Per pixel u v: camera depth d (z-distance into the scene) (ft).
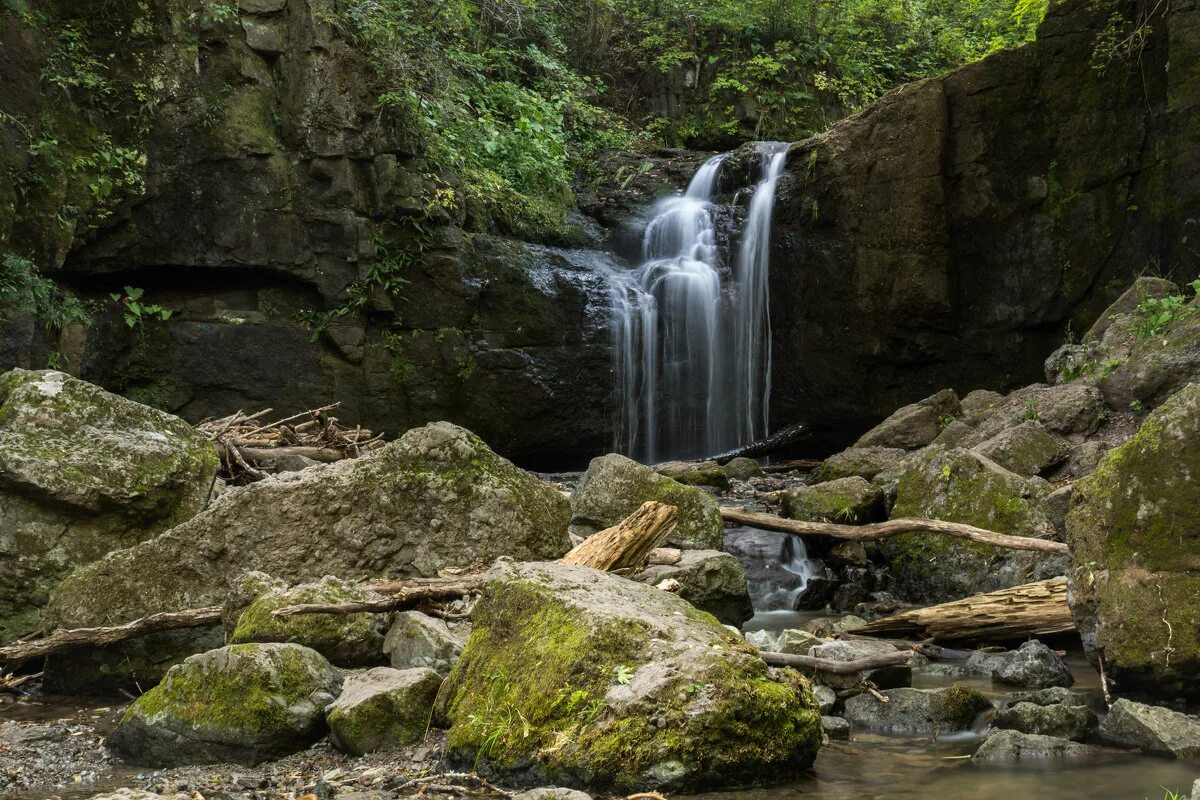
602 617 13.05
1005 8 69.56
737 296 50.44
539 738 12.40
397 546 18.69
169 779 12.91
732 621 22.56
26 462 19.11
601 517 24.43
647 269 50.65
